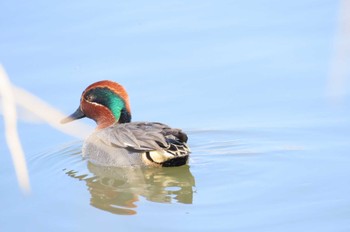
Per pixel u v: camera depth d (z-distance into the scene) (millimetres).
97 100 15812
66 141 15664
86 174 13742
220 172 13188
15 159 4996
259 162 13602
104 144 14352
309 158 13570
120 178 13484
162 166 13625
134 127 14047
